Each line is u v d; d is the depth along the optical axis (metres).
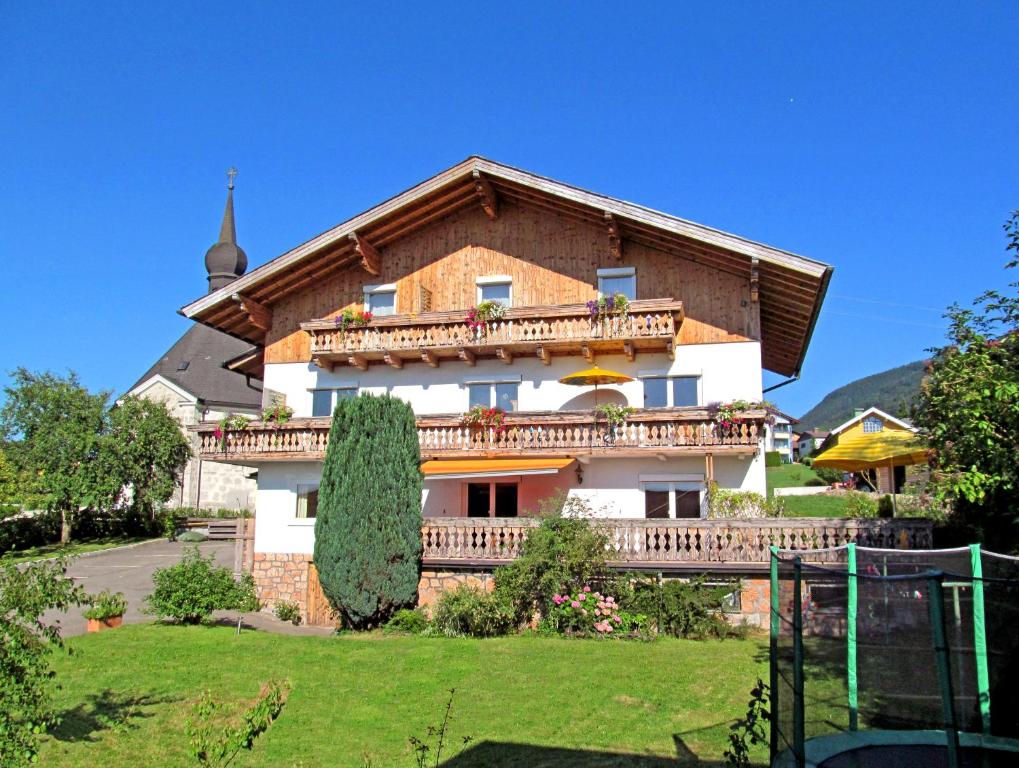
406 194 27.23
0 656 9.98
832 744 9.91
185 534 46.38
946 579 8.32
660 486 25.25
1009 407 12.90
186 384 58.84
